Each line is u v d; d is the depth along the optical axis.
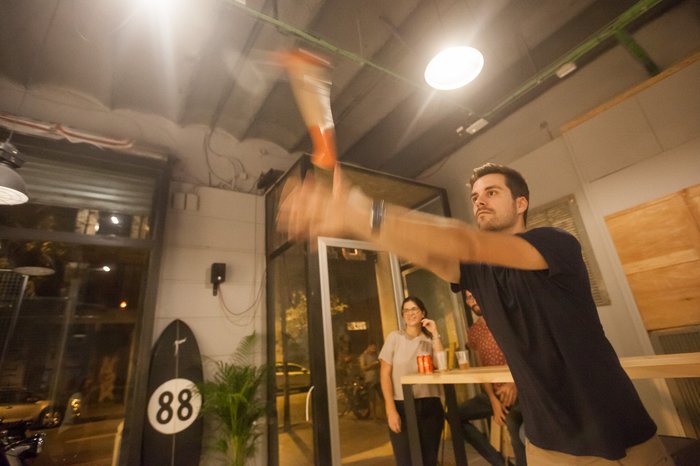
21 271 3.06
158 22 2.71
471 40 3.01
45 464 3.04
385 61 3.23
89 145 3.23
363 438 3.43
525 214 1.12
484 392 2.84
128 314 3.84
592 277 2.95
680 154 2.57
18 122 3.00
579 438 0.84
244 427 3.04
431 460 2.31
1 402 2.85
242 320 3.73
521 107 3.71
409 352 2.57
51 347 3.24
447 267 1.07
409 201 4.47
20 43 2.88
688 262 2.45
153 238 3.34
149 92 3.53
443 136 4.04
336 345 3.42
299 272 3.50
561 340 0.86
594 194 2.99
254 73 3.28
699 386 2.37
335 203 0.60
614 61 3.08
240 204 4.10
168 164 3.59
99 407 3.65
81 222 3.14
